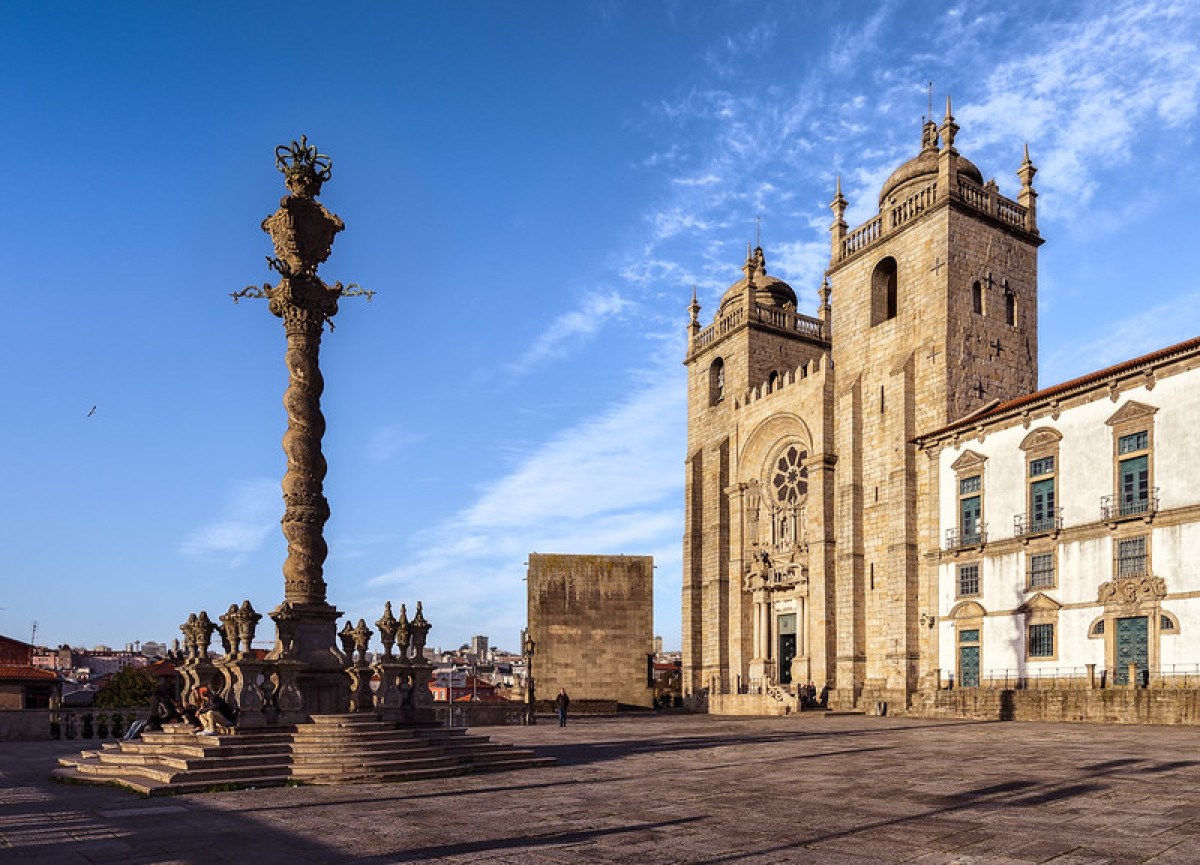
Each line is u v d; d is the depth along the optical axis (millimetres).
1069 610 44156
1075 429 44938
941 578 52062
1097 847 13000
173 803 18578
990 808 16656
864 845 13547
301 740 23250
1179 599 39281
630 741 34969
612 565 78688
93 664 139625
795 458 67000
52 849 13945
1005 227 58031
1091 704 39875
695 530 76875
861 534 59188
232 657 23609
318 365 28625
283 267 28547
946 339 54781
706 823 15680
